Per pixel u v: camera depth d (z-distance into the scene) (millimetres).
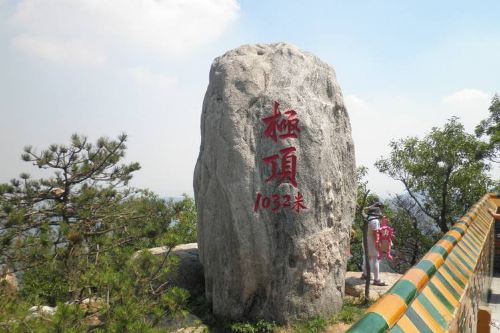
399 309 1778
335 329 7117
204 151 8133
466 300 2873
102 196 11109
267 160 7445
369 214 9602
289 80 7805
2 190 9977
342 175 8227
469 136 16031
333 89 8344
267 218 7359
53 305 7809
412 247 17469
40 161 10469
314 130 7590
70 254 7734
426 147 16297
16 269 8320
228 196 7504
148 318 6207
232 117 7570
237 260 7512
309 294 7367
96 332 5148
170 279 8969
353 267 16172
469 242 4000
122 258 6953
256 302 7527
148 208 11258
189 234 13445
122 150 11695
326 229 7629
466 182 15430
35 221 10344
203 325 7352
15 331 4453
